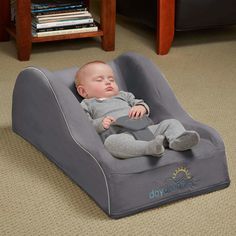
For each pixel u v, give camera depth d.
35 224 1.44
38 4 2.69
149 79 1.81
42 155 1.78
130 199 1.46
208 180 1.57
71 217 1.47
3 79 2.42
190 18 2.75
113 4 2.76
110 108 1.72
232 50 2.87
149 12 2.86
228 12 2.82
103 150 1.50
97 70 1.77
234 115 2.13
